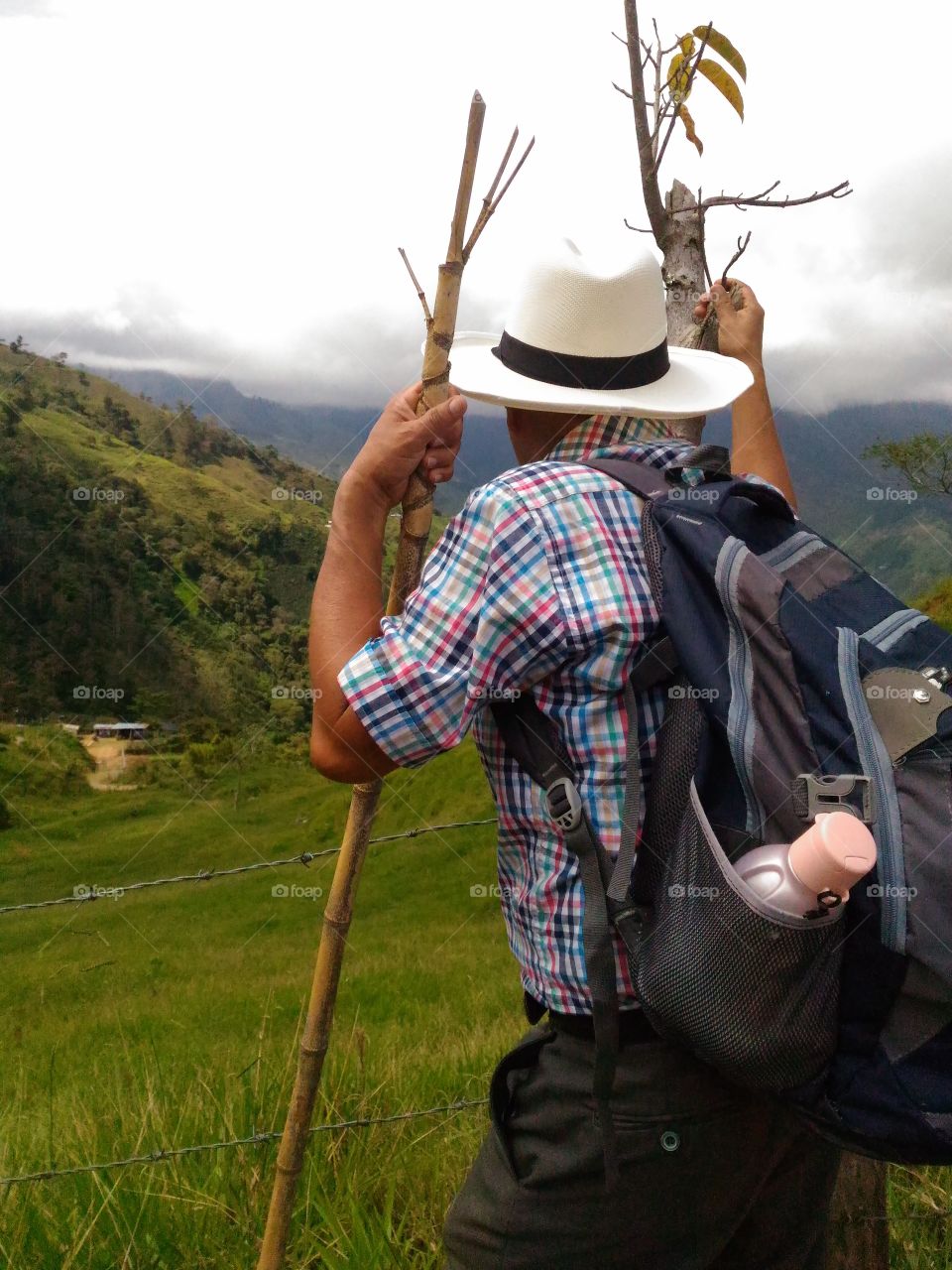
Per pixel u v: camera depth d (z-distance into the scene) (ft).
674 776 4.63
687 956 4.34
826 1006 4.34
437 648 4.69
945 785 4.29
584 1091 4.88
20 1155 9.87
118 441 294.25
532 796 4.94
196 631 214.69
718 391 5.75
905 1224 9.00
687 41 8.34
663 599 4.66
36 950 97.19
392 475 5.09
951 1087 4.30
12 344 349.00
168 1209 8.18
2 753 189.37
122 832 160.25
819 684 4.42
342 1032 18.39
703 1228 4.90
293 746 184.65
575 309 5.37
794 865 4.18
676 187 8.86
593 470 5.04
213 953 85.15
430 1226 8.46
